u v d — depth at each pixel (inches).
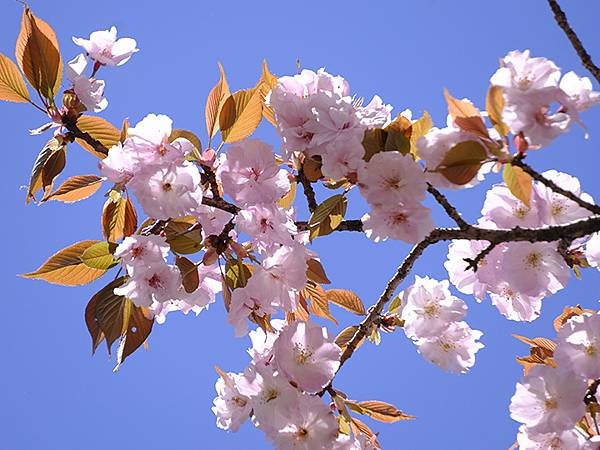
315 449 35.7
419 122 34.9
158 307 37.0
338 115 34.4
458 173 33.2
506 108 32.3
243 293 36.0
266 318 37.3
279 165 36.0
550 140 32.2
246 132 37.1
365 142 34.8
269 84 37.0
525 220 36.0
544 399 36.9
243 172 35.8
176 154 35.1
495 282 37.4
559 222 36.4
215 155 36.6
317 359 36.1
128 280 36.2
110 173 35.2
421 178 33.8
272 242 36.4
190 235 36.1
